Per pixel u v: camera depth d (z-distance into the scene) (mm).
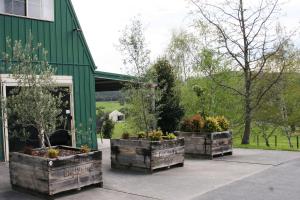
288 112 21453
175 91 14477
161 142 7977
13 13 9641
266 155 10008
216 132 9750
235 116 18141
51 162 5871
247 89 14680
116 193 6211
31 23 9977
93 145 11461
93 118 11492
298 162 8812
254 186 6512
